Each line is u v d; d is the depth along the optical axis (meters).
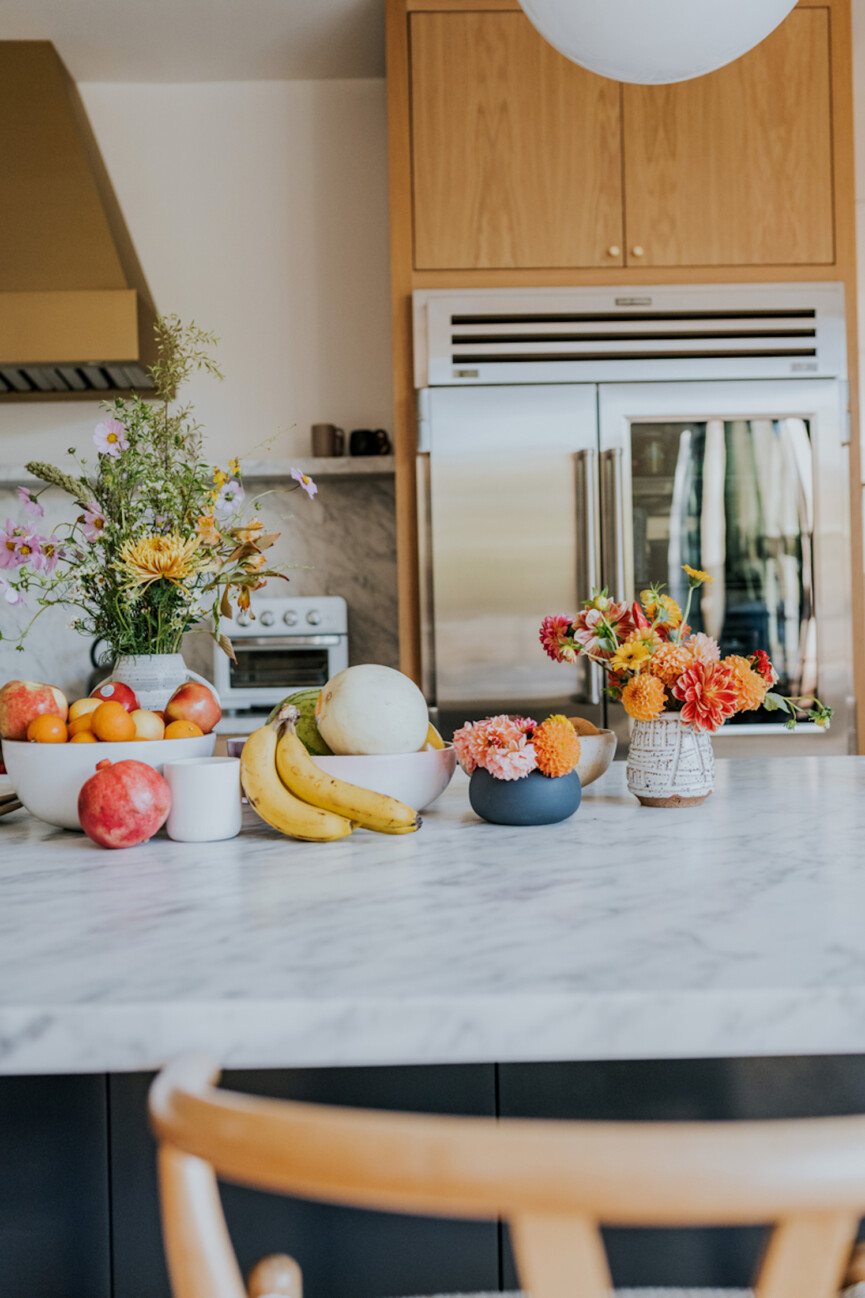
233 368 3.28
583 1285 0.32
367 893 0.77
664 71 1.27
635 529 2.66
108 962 0.61
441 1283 0.73
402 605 2.71
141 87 3.28
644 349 2.65
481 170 2.67
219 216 3.28
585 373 2.65
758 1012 0.54
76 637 3.22
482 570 2.65
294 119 3.28
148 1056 0.54
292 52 3.11
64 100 2.88
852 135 2.70
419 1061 0.54
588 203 2.67
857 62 3.05
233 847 0.98
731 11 1.16
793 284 2.69
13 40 2.88
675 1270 0.74
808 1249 0.33
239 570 1.29
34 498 1.26
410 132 2.67
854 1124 0.33
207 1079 0.42
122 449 1.29
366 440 3.08
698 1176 0.31
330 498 3.29
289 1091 0.72
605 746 1.20
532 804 1.02
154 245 3.28
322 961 0.61
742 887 0.77
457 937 0.65
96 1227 0.72
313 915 0.71
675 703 1.15
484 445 2.65
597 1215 0.32
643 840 0.96
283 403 3.28
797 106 2.69
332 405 3.28
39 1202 0.72
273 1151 0.34
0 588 1.25
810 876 0.80
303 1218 0.73
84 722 1.09
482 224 2.67
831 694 2.67
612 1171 0.31
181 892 0.79
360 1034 0.54
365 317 3.28
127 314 2.80
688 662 1.10
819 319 2.67
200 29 2.96
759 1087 0.72
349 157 3.29
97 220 2.86
